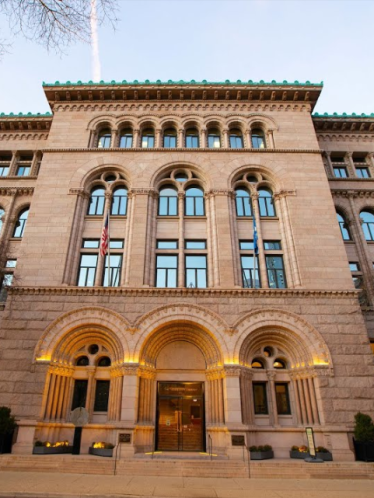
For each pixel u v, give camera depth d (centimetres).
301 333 1775
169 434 1736
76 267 2014
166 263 2050
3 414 1496
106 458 1405
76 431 1526
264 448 1565
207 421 1720
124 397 1628
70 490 998
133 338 1745
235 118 2541
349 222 2467
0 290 2139
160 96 2584
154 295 1856
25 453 1483
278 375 1811
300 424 1683
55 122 2478
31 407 1590
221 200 2183
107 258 2048
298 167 2316
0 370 1658
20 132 2748
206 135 2483
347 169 2684
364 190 2539
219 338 1756
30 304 1812
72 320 1783
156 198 2234
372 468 1352
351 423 1582
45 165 2278
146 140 2512
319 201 2183
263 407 1766
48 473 1281
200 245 2117
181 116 2541
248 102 2600
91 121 2500
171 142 2503
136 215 2116
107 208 2194
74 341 1808
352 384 1661
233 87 2552
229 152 2377
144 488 1057
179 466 1350
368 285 2228
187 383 1836
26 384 1633
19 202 2452
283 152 2373
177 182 2297
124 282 1931
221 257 1984
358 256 2348
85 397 1770
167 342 1884
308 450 1521
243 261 2075
